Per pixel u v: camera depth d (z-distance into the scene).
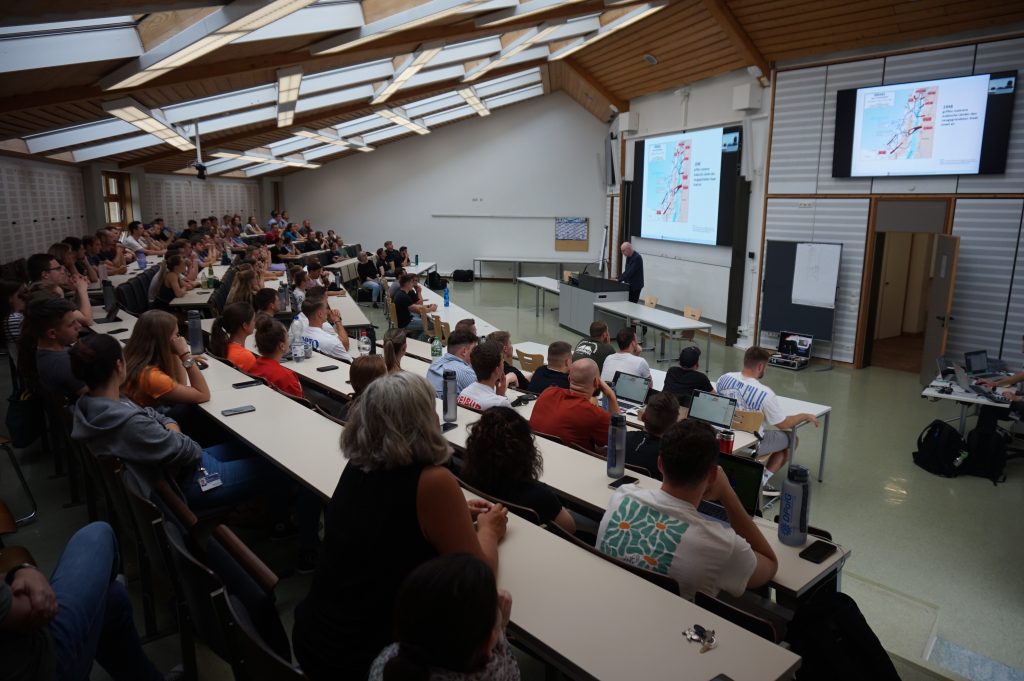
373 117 12.34
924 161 7.16
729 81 9.27
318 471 2.34
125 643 1.93
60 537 3.12
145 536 2.02
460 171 16.38
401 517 1.41
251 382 3.52
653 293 11.74
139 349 2.95
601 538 1.99
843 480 4.78
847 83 7.67
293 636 1.52
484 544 1.73
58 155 9.30
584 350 5.65
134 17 4.71
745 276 9.14
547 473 2.59
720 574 1.84
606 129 15.41
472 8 5.55
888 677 1.83
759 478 2.35
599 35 9.25
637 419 3.85
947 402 6.69
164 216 13.42
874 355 8.80
